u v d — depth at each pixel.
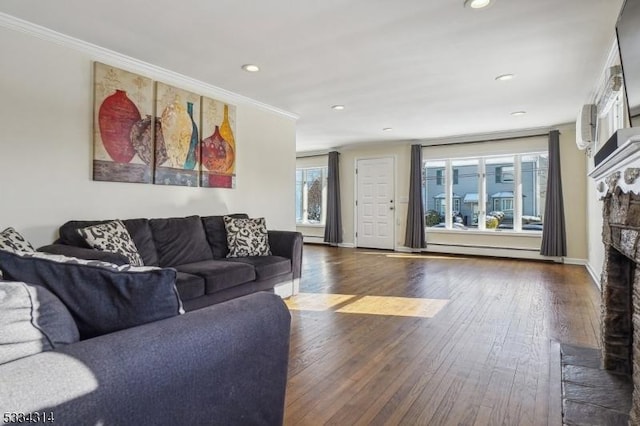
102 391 0.70
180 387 0.87
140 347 0.80
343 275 4.94
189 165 3.67
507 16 2.44
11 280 0.98
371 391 1.91
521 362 2.24
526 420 1.65
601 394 1.84
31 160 2.58
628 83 1.87
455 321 3.01
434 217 7.30
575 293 3.93
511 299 3.70
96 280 0.97
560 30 2.63
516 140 6.31
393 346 2.49
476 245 6.73
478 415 1.69
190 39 2.79
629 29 1.83
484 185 6.73
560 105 4.57
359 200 8.04
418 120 5.45
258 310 1.14
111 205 3.04
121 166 3.08
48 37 2.65
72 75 2.79
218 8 2.34
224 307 1.08
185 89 3.64
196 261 3.27
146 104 3.27
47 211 2.66
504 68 3.36
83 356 0.72
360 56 3.10
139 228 2.96
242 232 3.62
